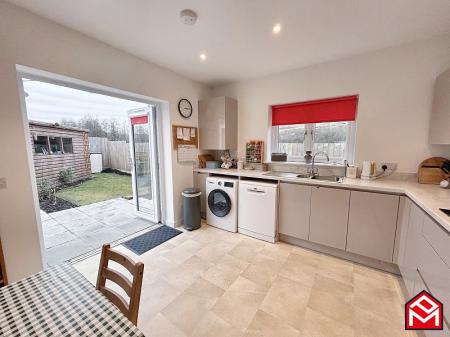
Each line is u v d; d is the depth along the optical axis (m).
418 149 2.27
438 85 1.99
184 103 3.28
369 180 2.39
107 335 0.69
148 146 3.55
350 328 1.46
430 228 1.32
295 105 3.11
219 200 3.23
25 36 1.69
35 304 0.82
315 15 1.75
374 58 2.41
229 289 1.85
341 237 2.27
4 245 1.68
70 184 5.72
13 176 1.70
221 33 2.04
